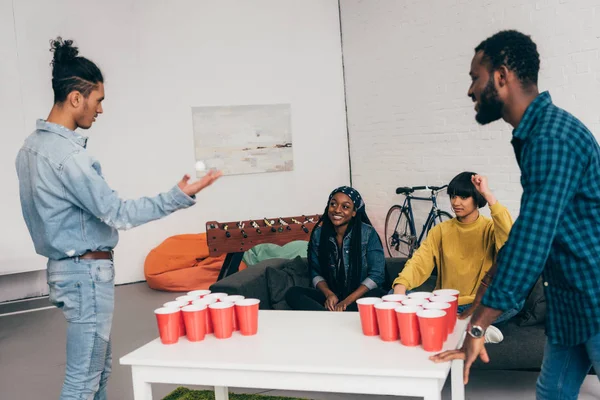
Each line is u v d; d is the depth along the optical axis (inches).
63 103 80.7
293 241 203.6
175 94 253.0
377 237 125.5
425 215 235.8
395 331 65.2
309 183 276.1
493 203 97.7
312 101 274.2
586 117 163.6
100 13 238.7
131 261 248.7
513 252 53.1
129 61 245.1
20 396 125.6
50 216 78.5
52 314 200.1
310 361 60.2
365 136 269.9
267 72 265.9
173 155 254.1
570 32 165.6
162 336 69.1
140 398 66.0
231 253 196.5
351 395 114.5
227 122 260.1
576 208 55.5
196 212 257.9
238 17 259.8
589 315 57.0
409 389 56.9
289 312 81.2
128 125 246.4
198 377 63.7
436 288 113.7
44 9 226.7
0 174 217.3
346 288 123.7
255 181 267.0
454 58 213.5
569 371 63.3
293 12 268.2
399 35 241.1
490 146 200.8
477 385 114.9
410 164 243.1
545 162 52.9
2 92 218.7
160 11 249.0
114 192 78.4
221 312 69.2
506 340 104.6
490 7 194.4
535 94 58.4
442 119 222.7
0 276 228.5
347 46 273.3
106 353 88.4
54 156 77.3
